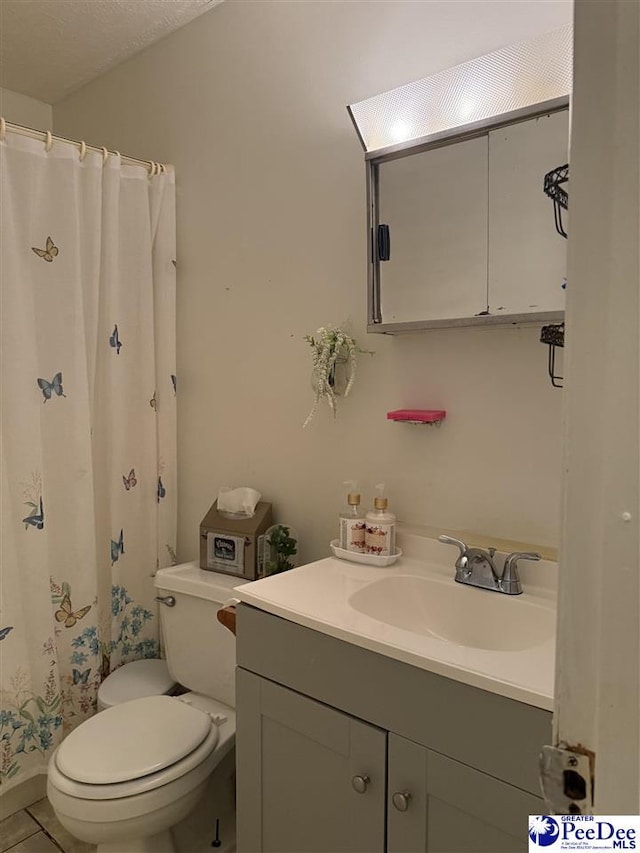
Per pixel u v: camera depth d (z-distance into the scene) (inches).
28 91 103.4
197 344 85.9
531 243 53.9
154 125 90.1
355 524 63.6
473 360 60.3
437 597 57.4
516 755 38.2
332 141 69.9
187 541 88.9
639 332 15.6
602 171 16.2
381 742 44.8
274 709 52.0
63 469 76.2
